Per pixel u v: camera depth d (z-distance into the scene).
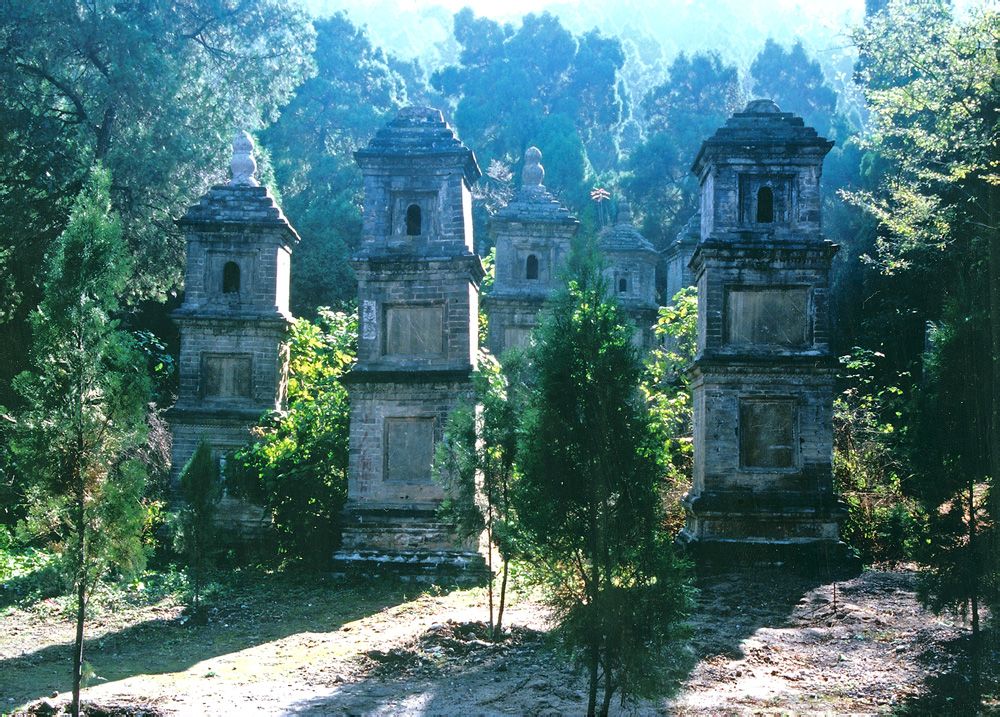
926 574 12.10
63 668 13.00
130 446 10.27
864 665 11.74
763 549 17.91
